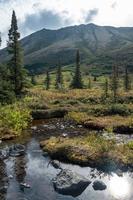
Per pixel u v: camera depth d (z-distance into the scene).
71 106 51.84
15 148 25.31
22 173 20.19
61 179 18.23
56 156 23.28
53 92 76.56
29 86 59.97
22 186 17.98
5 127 32.16
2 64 51.78
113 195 16.84
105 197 16.59
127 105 47.62
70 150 23.16
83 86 98.12
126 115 42.38
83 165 21.50
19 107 45.16
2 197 16.58
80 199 16.42
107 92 71.38
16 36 59.53
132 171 20.12
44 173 20.22
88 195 16.84
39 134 31.98
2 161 22.59
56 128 35.53
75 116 41.44
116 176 19.48
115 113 43.38
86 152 22.64
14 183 18.50
